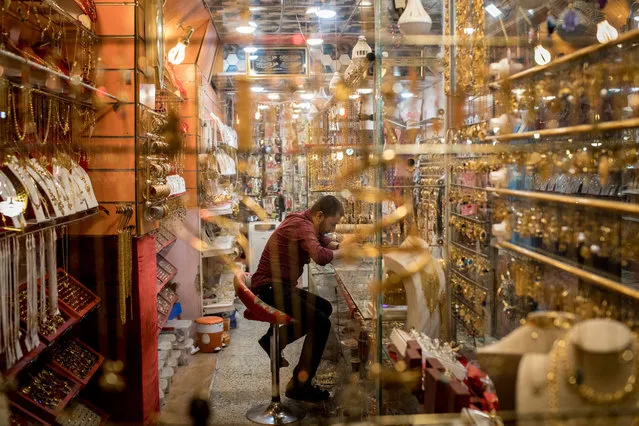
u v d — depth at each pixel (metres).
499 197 1.70
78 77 2.15
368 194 2.20
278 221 3.09
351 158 2.53
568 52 1.61
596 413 1.22
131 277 2.50
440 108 2.05
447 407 1.46
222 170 3.00
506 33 1.76
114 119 2.44
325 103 2.85
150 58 2.55
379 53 2.07
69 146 2.27
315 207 2.82
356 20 2.95
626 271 1.34
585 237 1.40
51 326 2.01
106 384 2.15
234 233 3.16
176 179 2.93
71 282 2.40
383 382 1.67
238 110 2.94
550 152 1.54
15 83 1.84
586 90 1.46
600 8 1.61
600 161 1.45
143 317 2.51
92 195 2.35
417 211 2.04
